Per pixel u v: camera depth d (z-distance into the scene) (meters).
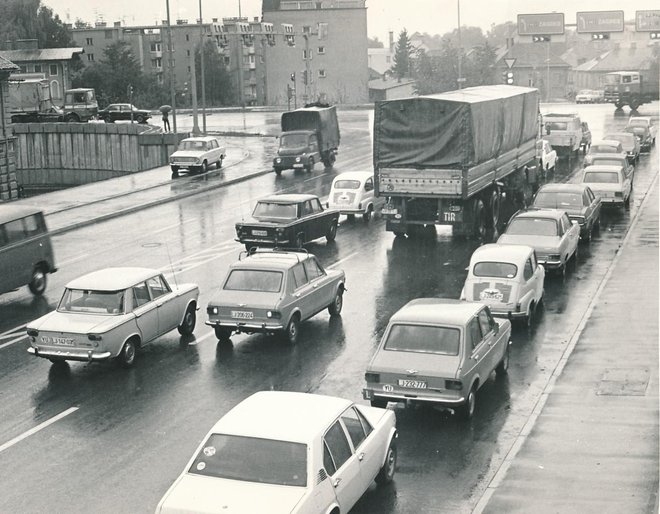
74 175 69.50
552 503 11.68
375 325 21.33
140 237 33.31
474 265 21.12
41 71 94.75
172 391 16.92
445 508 11.86
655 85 80.06
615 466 12.81
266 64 130.00
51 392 17.05
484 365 15.82
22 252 24.80
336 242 31.64
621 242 30.19
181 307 20.25
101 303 18.34
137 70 116.62
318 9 128.62
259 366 18.39
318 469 10.33
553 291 24.03
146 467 13.50
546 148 45.69
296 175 50.25
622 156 39.16
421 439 14.34
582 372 17.31
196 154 50.66
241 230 29.36
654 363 17.66
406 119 29.59
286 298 19.58
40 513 12.07
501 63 120.31
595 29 48.41
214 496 9.95
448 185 29.53
